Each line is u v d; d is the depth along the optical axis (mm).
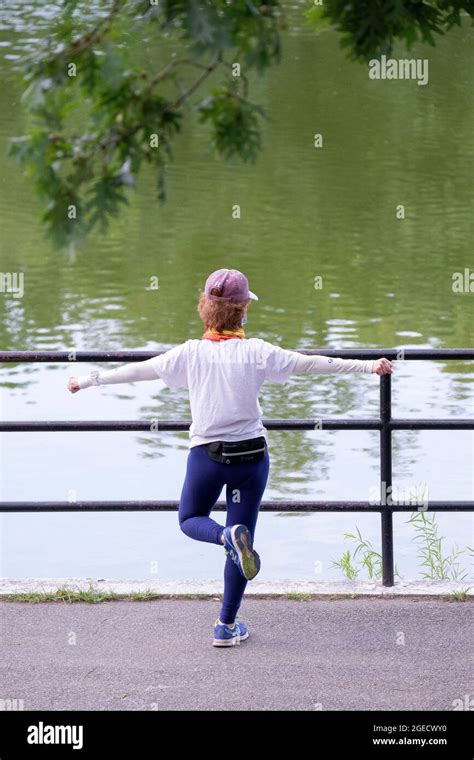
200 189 52188
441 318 34281
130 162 6309
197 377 9680
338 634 10617
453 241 44000
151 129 6387
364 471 22859
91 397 27547
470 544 19094
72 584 11758
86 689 9602
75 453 24438
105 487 22219
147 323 33844
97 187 6082
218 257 41812
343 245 43438
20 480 22766
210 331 9781
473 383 28016
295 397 27125
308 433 25547
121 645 10406
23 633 10656
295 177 54781
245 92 6633
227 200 50438
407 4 7039
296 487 21969
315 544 19578
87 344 31688
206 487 9867
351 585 11734
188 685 9664
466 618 10953
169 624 10852
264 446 9883
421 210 49094
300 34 93062
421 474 22531
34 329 33094
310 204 49969
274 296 36844
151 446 24844
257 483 9883
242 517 9906
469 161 57938
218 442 9734
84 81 6176
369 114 69125
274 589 11617
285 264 40969
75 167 6141
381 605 11266
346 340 32156
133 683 9703
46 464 23766
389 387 11297
